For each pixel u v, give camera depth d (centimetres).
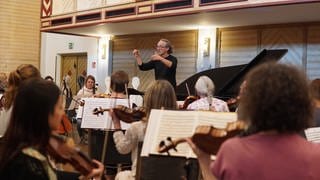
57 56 1486
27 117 203
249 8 744
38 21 1502
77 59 1440
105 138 437
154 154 260
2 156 198
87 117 492
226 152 159
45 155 206
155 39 1170
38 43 1509
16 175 193
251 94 157
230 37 998
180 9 851
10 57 1456
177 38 1113
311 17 821
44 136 206
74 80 1442
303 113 154
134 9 952
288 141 154
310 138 284
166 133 268
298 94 153
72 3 1127
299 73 158
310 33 869
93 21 1060
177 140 216
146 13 922
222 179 157
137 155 333
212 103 478
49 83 211
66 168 367
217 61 1019
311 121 161
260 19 869
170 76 587
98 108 455
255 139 157
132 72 1235
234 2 756
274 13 791
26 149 198
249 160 153
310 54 868
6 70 1448
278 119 152
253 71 161
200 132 194
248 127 165
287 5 697
